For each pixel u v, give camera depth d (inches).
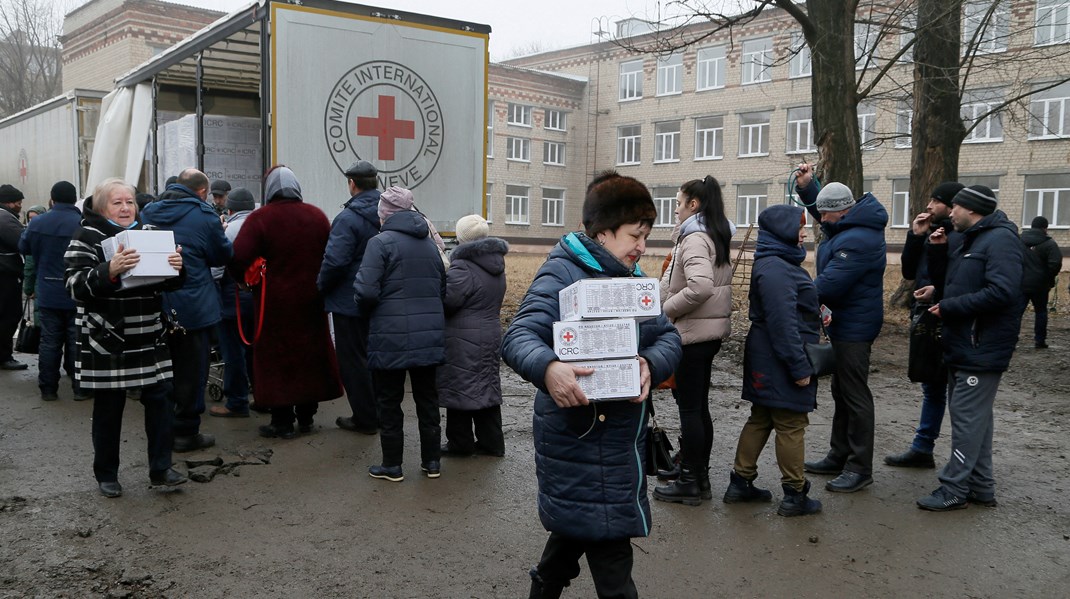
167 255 156.8
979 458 177.3
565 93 1680.6
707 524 165.2
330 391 224.1
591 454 94.9
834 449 201.2
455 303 201.2
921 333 199.5
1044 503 181.5
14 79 1627.7
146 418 172.2
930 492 188.4
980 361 169.0
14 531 153.0
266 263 214.4
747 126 1432.1
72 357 267.3
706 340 170.2
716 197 171.5
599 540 94.9
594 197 99.7
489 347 206.8
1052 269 405.1
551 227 1700.3
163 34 1168.2
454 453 210.4
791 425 167.8
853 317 186.1
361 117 285.3
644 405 97.5
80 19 1270.9
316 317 220.7
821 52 401.4
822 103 403.9
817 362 160.6
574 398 88.7
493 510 171.5
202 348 208.2
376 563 143.5
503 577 139.0
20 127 637.3
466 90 308.5
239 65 390.9
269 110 267.9
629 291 91.0
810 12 410.9
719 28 434.3
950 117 473.1
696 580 138.9
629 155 1633.9
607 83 1658.5
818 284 185.2
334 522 162.6
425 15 296.8
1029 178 1087.6
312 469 196.7
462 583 136.4
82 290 154.8
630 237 99.0
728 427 248.7
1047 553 152.9
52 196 259.4
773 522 167.0
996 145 1106.7
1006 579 141.1
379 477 189.9
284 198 217.0
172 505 169.5
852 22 402.0
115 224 163.9
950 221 193.2
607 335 90.5
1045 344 413.4
